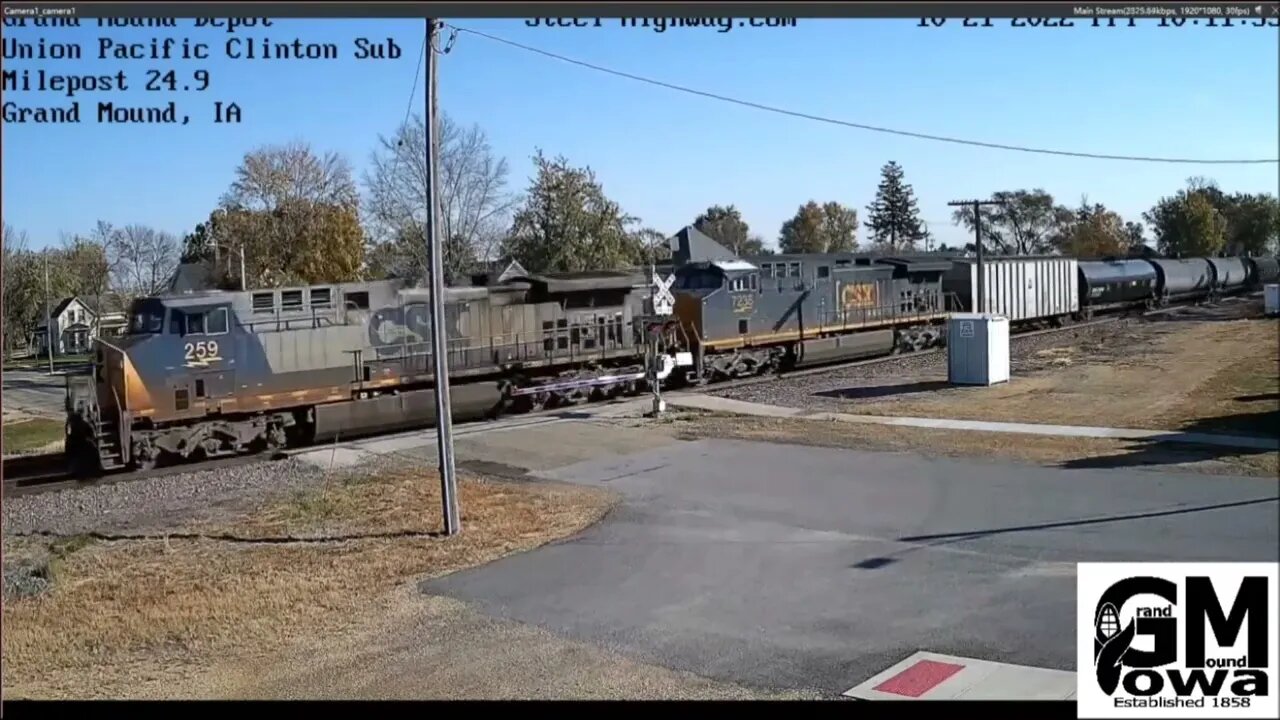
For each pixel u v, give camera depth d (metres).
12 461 25.27
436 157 15.93
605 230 59.91
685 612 11.52
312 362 24.52
